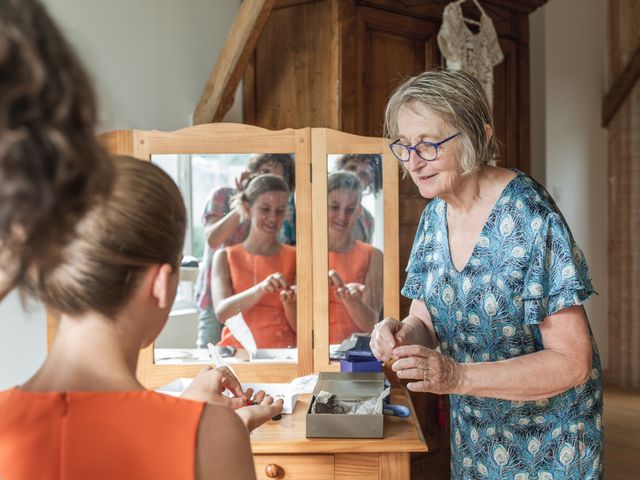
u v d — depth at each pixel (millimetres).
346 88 2766
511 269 1517
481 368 1469
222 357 2102
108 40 2545
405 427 1729
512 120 3471
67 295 710
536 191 1539
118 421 722
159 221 748
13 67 464
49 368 768
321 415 1653
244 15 2582
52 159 476
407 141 1548
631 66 5043
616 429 4223
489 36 3191
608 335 5309
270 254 2098
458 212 1609
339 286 2104
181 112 2852
